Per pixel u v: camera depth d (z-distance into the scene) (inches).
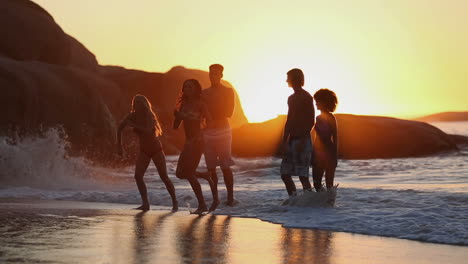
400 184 660.7
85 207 467.5
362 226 358.9
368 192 530.3
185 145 445.1
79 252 263.4
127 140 1245.7
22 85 1069.1
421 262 264.5
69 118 1135.0
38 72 1126.4
